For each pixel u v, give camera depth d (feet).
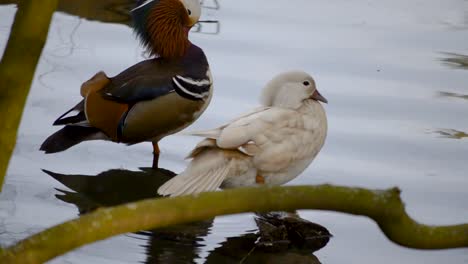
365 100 44.37
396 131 41.50
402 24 54.24
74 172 37.01
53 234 13.64
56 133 38.27
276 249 31.17
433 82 46.62
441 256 31.30
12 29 13.76
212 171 32.63
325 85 45.57
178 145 40.88
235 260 30.09
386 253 31.37
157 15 41.14
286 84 35.68
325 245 31.86
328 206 14.56
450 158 39.14
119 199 34.99
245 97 43.80
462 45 51.31
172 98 39.06
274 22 53.36
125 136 39.06
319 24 53.52
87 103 38.17
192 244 30.96
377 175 37.37
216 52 48.60
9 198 33.83
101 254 29.50
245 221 32.99
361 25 53.78
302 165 35.09
